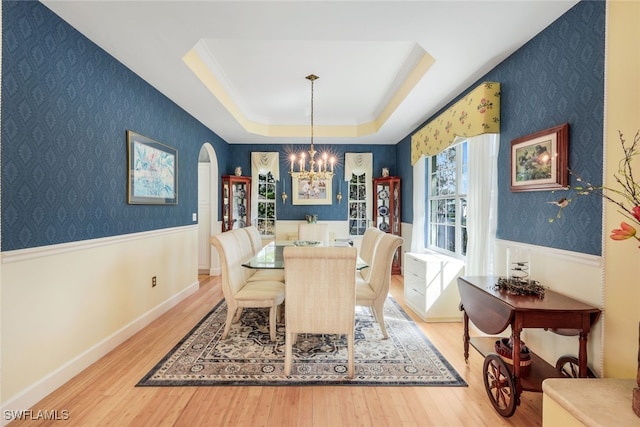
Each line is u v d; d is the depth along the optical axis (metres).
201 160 5.65
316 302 2.17
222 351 2.56
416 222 4.70
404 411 1.84
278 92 4.09
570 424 1.23
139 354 2.50
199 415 1.79
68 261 2.14
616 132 1.62
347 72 3.46
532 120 2.28
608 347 1.66
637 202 1.29
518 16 2.02
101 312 2.47
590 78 1.79
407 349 2.63
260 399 1.94
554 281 2.05
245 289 2.90
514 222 2.50
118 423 1.71
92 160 2.38
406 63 3.21
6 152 1.71
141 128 3.04
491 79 2.81
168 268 3.58
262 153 5.98
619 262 1.60
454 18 2.05
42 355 1.93
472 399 1.96
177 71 2.88
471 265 2.99
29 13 1.84
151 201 3.20
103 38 2.33
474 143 2.95
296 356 2.50
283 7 1.95
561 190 2.00
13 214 1.75
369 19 2.06
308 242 4.04
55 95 2.04
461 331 3.02
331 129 5.43
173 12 2.01
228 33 2.25
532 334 2.28
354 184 6.14
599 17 1.74
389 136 5.43
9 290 1.73
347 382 2.13
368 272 3.54
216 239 2.75
